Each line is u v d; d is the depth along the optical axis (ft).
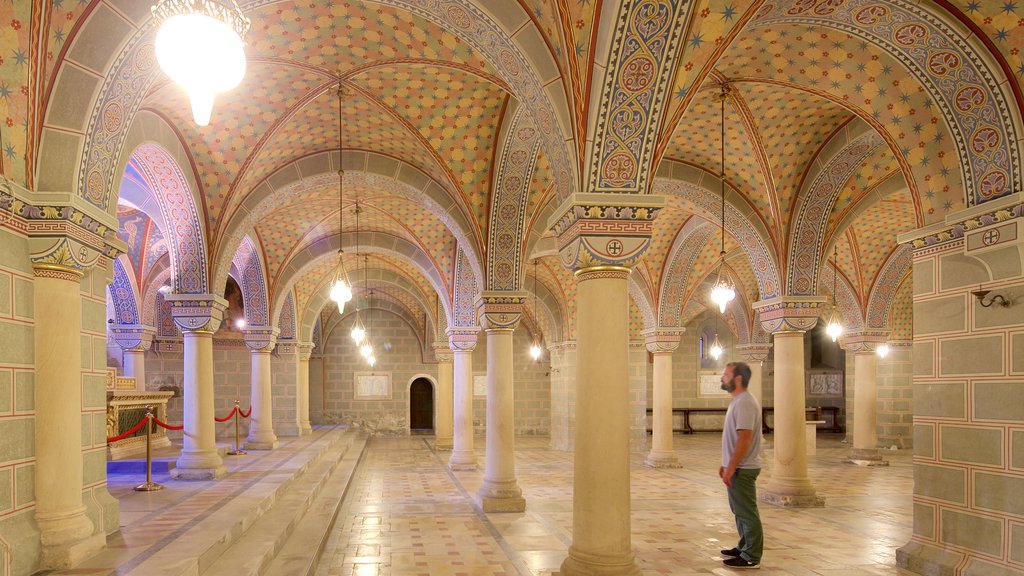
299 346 64.80
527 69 19.12
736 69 25.86
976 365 19.93
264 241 49.06
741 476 21.50
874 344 51.93
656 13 16.06
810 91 25.38
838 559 22.94
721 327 84.99
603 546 17.92
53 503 16.89
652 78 17.20
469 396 47.26
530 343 81.25
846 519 29.73
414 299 82.02
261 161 32.04
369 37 24.89
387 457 57.52
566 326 64.39
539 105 19.88
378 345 83.35
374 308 83.30
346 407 82.17
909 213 44.45
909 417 63.10
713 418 84.53
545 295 65.62
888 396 63.36
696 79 18.34
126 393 40.27
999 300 19.21
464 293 46.78
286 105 28.71
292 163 33.96
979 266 19.98
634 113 17.75
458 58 24.80
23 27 16.06
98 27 17.02
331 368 82.53
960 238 20.71
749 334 64.03
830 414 86.43
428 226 46.44
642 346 63.67
